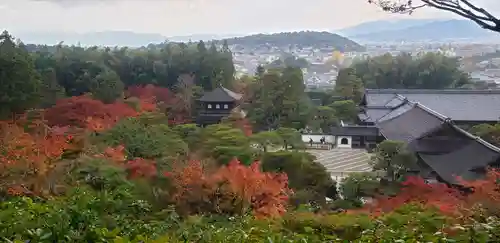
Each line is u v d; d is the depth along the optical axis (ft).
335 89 231.09
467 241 22.93
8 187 49.11
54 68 200.03
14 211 21.97
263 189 57.77
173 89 228.43
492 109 177.27
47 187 50.37
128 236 20.04
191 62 241.35
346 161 136.26
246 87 211.00
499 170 78.13
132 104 145.79
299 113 165.07
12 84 128.36
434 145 105.50
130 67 237.45
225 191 57.57
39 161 55.67
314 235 25.40
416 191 66.23
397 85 268.41
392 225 29.12
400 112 168.25
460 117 173.27
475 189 63.21
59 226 19.08
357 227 30.22
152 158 78.89
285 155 87.35
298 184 84.89
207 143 92.02
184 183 58.44
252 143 105.40
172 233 25.67
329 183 87.97
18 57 131.54
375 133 159.94
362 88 226.58
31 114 121.49
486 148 96.22
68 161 58.70
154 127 100.63
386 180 91.20
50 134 89.76
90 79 197.67
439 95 191.72
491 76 438.81
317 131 171.73
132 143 82.79
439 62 272.92
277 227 30.73
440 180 92.43
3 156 58.08
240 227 31.73
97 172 50.01
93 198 26.86
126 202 33.09
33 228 19.21
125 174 54.19
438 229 27.43
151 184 57.57
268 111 166.40
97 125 95.20
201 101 187.62
